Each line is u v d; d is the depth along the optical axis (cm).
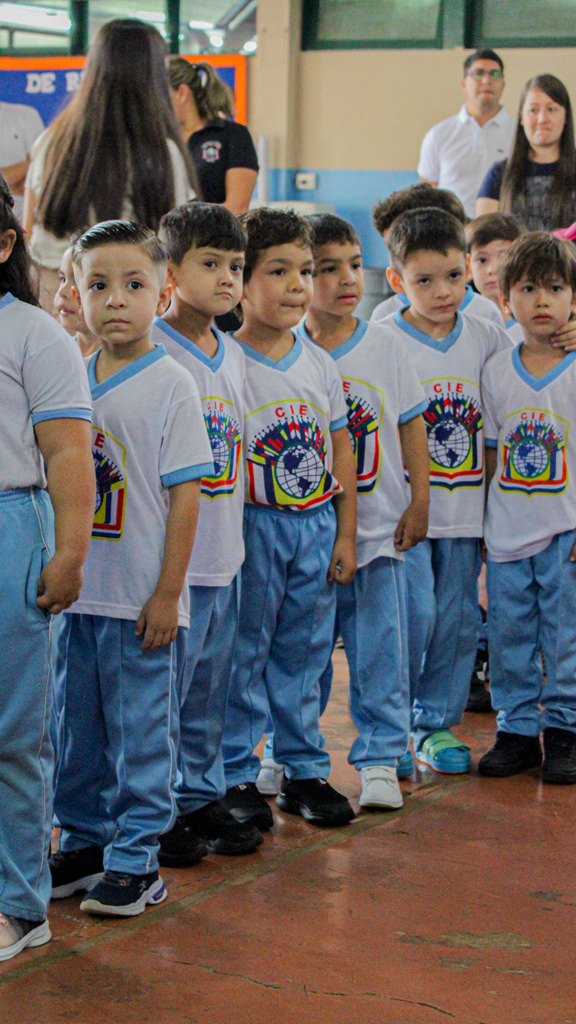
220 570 270
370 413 308
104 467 245
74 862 255
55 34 1011
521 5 915
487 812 301
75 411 220
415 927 238
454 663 336
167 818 247
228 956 225
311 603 295
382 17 953
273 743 304
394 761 309
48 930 231
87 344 294
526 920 242
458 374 331
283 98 974
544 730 338
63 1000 209
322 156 986
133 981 216
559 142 504
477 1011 208
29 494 222
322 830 288
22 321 220
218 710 276
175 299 271
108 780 256
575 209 502
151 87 343
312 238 302
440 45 943
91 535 242
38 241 346
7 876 226
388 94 959
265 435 287
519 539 331
